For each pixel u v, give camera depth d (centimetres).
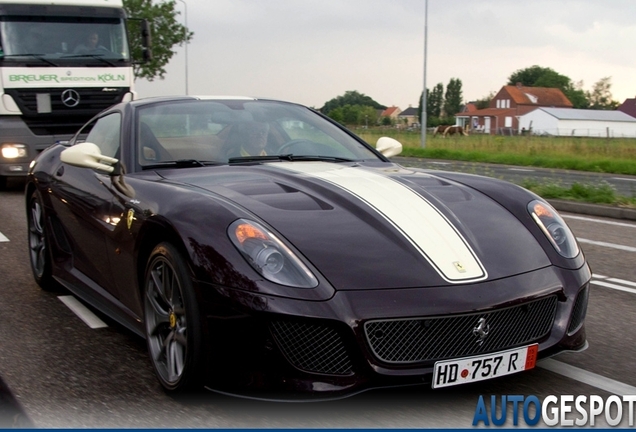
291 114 448
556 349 299
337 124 463
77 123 1096
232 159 392
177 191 321
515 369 283
